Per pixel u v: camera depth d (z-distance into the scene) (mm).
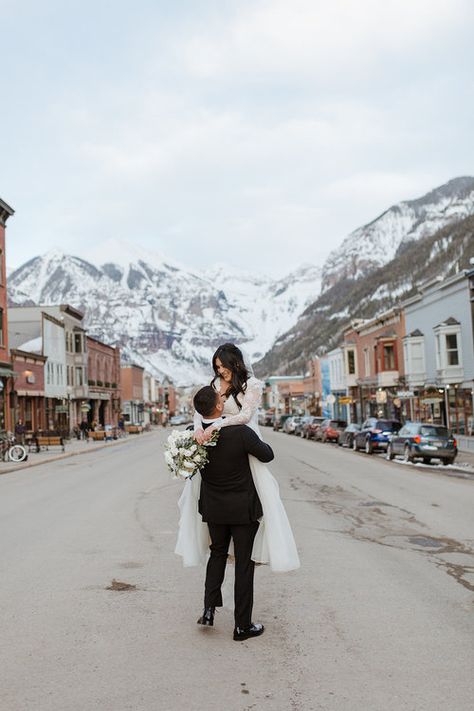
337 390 70750
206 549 5910
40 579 7453
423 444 25188
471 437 34906
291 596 6688
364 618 5918
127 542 9633
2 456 29906
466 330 37375
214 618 5898
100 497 15391
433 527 10914
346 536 10086
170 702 4234
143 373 124688
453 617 5930
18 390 48062
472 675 4605
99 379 78625
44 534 10422
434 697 4258
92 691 4414
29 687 4496
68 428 62750
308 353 189750
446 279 40750
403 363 48781
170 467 5406
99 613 6137
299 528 10766
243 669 4762
